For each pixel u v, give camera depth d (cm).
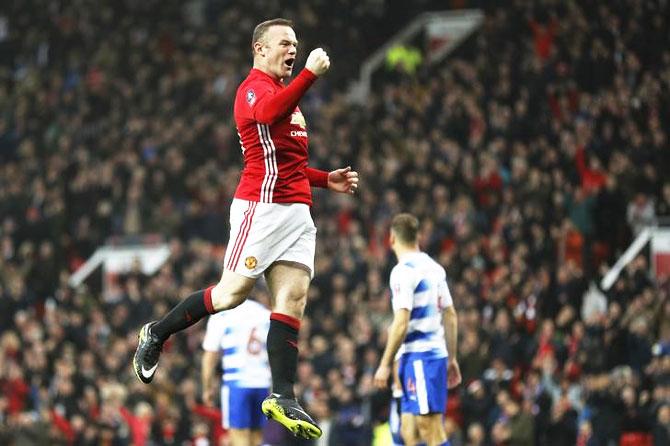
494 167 5491
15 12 8194
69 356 4841
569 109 5700
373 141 6256
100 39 7894
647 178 5106
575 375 4144
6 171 6806
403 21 7838
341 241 5519
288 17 7500
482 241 5106
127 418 4503
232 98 7006
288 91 1777
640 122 5303
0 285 5672
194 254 5806
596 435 3869
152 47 7669
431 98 6291
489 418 4103
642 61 5544
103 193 6625
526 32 6262
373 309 4900
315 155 6219
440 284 2697
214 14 8212
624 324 4150
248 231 1842
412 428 2711
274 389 1830
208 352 3325
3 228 6419
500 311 4428
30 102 7406
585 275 4628
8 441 4562
